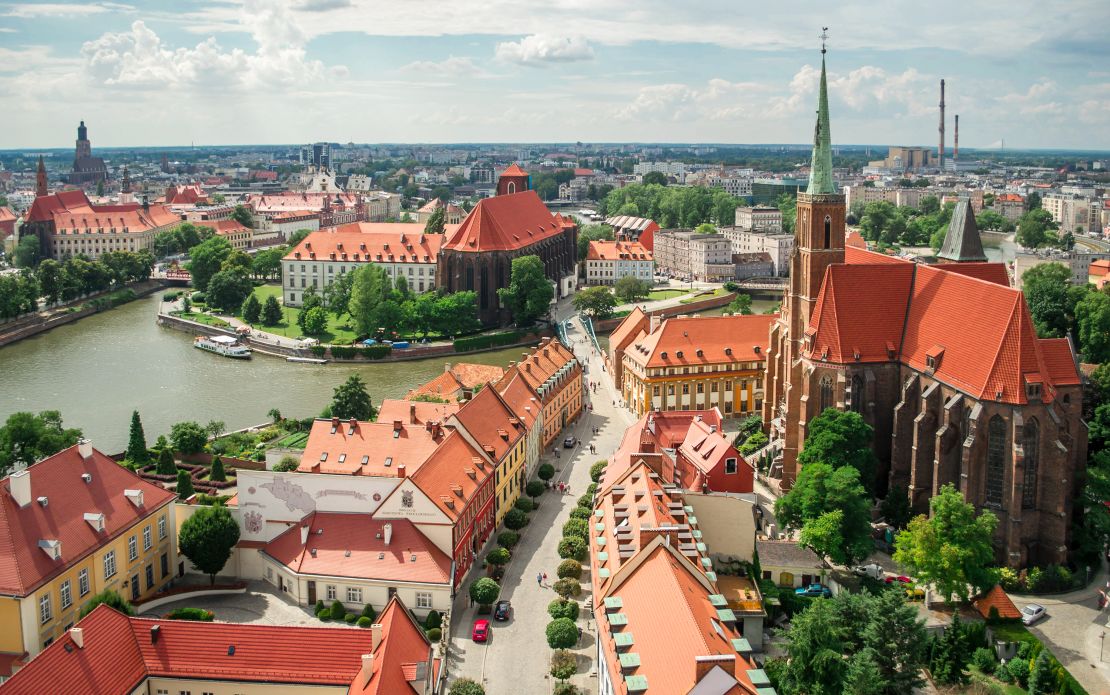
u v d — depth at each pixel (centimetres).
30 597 11931
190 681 10794
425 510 14475
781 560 14700
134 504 14225
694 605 10394
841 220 18938
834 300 18238
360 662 10800
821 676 11125
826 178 18925
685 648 9506
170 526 14888
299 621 13788
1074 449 16250
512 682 12244
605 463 19462
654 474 14775
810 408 18225
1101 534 15712
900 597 11719
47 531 12719
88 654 10350
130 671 10656
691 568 11819
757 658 12725
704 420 17812
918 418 16825
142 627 11019
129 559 13938
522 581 15012
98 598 12762
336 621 13775
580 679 12238
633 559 11794
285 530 15012
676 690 9150
